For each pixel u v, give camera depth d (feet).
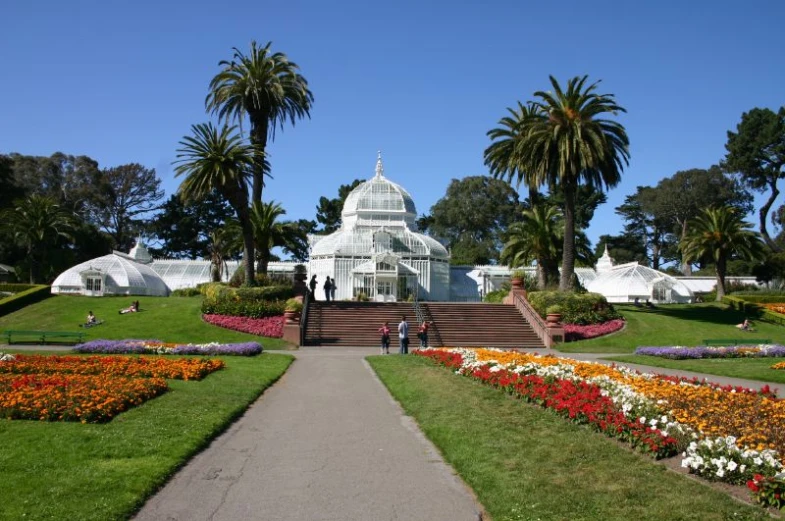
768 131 308.40
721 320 175.73
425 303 168.45
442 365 90.27
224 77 176.86
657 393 51.55
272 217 189.26
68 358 82.02
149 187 391.24
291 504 34.24
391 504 34.50
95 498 32.27
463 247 379.35
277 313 157.48
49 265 275.18
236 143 158.20
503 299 183.62
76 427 45.78
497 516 31.86
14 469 35.88
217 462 41.98
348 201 250.57
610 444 41.91
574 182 163.63
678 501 31.35
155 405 54.85
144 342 114.93
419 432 51.96
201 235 369.91
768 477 31.19
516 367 70.38
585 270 281.95
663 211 399.44
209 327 150.10
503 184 410.52
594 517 30.32
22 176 354.33
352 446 47.06
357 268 214.90
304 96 187.42
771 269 250.98
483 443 44.34
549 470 37.50
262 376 80.79
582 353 134.00
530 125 164.76
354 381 82.17
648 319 171.53
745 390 56.24
